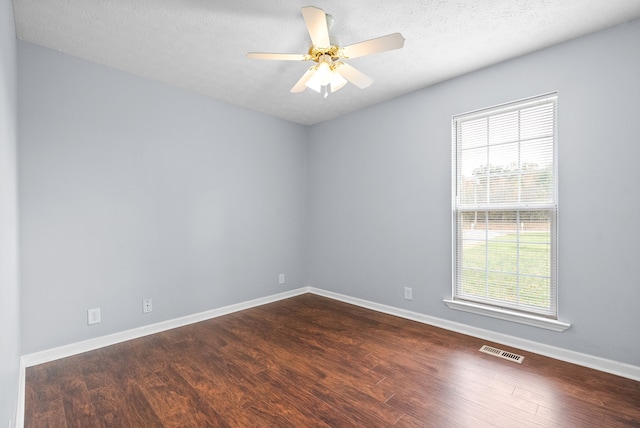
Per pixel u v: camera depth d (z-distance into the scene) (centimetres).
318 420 177
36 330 238
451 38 232
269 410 186
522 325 262
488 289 286
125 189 284
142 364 240
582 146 231
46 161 242
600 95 223
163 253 309
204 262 341
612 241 220
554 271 249
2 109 135
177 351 263
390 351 261
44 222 241
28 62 234
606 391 200
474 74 286
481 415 179
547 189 251
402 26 217
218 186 353
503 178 274
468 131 296
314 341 282
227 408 188
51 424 174
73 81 255
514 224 269
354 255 394
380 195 364
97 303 268
